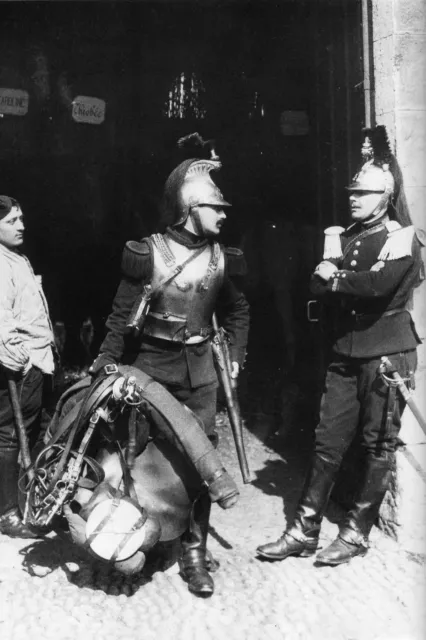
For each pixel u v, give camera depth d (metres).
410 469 4.25
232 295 4.05
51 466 3.79
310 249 7.92
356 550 4.11
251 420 6.48
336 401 4.17
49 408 4.61
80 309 8.22
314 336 7.38
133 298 3.85
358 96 4.74
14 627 3.49
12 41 8.12
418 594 3.78
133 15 8.44
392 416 3.98
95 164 8.73
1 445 4.37
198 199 3.76
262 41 8.36
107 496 3.64
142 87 8.72
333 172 5.23
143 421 3.73
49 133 8.48
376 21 4.26
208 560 3.99
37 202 8.60
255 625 3.52
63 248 8.54
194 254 3.82
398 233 3.89
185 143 4.01
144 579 3.88
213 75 8.69
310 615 3.59
